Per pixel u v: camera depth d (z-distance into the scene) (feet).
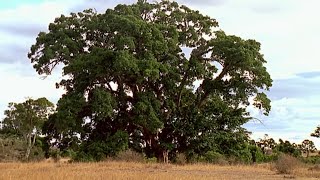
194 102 148.66
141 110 129.18
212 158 124.36
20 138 193.06
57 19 143.95
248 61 133.18
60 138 140.67
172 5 147.95
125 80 135.44
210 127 140.05
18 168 82.89
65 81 140.56
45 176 58.49
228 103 145.89
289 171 85.35
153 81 137.18
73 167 87.92
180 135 141.69
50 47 136.56
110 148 125.59
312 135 203.41
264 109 142.51
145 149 142.82
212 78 145.79
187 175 68.85
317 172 84.38
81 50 141.59
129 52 130.93
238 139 141.79
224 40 136.67
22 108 188.34
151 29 130.52
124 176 61.72
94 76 129.29
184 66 140.87
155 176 62.28
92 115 135.64
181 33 145.07
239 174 80.48
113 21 131.44
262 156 156.56
